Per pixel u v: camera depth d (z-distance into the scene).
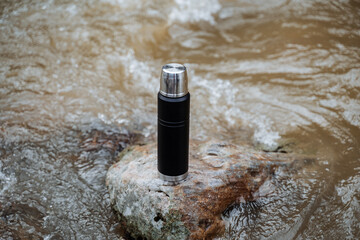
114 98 1.81
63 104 1.76
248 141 1.60
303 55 2.03
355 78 1.85
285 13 2.41
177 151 1.20
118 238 1.25
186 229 1.18
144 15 2.40
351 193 1.35
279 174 1.40
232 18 2.42
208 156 1.37
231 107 1.77
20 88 1.83
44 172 1.45
